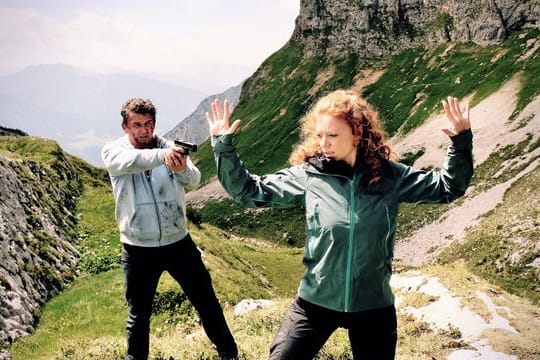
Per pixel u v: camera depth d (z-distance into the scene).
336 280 4.49
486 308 9.78
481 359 8.02
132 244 6.45
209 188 178.00
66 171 39.75
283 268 55.22
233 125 4.64
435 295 10.63
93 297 20.27
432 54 181.50
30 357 14.98
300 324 4.65
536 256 67.50
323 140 4.54
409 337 9.27
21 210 24.02
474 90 147.62
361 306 4.50
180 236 6.60
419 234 100.38
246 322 11.16
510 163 105.88
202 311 6.75
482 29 170.50
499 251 73.44
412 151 136.88
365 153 4.54
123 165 5.99
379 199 4.51
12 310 16.80
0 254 18.81
